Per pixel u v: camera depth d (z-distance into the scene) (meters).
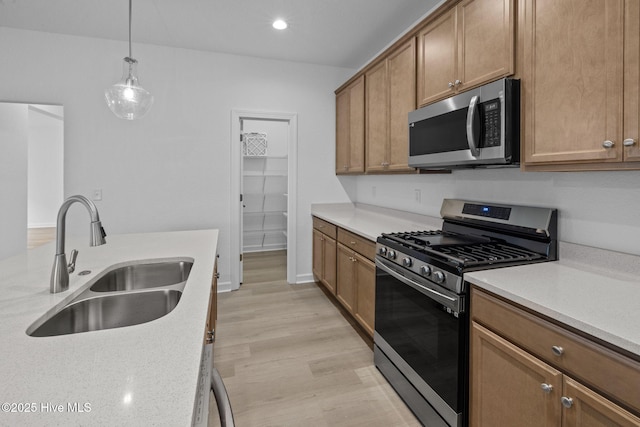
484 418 1.28
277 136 5.57
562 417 0.97
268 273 4.21
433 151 1.90
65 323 1.12
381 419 1.68
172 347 0.79
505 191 1.88
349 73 3.83
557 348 0.98
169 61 3.23
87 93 3.00
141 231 3.22
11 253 2.88
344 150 3.53
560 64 1.24
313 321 2.81
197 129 3.34
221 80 3.39
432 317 1.54
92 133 3.04
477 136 1.55
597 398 0.88
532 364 1.06
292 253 3.78
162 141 3.24
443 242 1.81
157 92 3.21
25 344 0.80
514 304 1.14
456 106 1.71
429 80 2.04
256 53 3.38
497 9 1.52
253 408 1.75
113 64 3.05
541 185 1.66
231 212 3.49
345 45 3.16
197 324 0.93
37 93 2.89
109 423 0.54
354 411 1.73
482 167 1.91
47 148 3.20
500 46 1.50
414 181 2.79
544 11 1.30
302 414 1.71
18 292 1.17
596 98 1.12
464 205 2.11
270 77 3.54
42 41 2.88
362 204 3.78
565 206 1.54
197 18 2.63
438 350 1.50
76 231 3.05
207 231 2.56
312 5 2.43
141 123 3.18
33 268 1.49
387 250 1.94
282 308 3.08
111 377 0.67
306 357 2.25
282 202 5.69
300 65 3.65
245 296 3.39
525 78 1.39
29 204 3.24
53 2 2.40
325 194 3.85
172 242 2.13
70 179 3.01
